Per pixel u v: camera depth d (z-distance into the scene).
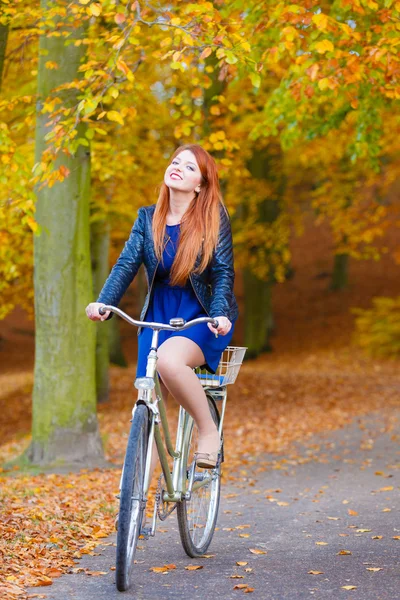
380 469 10.77
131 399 21.72
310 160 23.48
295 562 5.29
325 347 33.38
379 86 9.49
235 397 21.22
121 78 8.93
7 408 23.98
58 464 11.08
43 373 11.27
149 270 4.99
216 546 5.92
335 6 9.61
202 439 4.96
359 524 6.79
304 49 8.93
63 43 10.41
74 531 6.23
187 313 4.92
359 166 23.14
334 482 9.80
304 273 44.38
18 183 9.17
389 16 8.41
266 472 11.03
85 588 4.57
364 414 17.72
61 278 11.10
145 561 5.36
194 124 10.98
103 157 14.34
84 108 8.23
